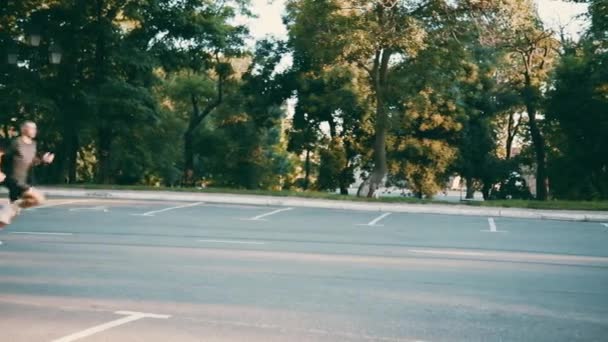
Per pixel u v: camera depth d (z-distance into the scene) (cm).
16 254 1144
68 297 812
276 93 4309
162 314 733
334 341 639
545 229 1825
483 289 915
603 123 3991
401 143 4544
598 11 3372
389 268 1077
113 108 3212
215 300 808
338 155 4644
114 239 1368
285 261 1124
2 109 3188
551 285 955
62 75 3347
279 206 2355
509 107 4562
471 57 3269
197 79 4622
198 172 5584
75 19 3259
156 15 3403
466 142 4569
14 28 3341
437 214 2248
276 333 664
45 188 2778
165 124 4950
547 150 4950
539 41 4106
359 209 2352
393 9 2745
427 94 3153
